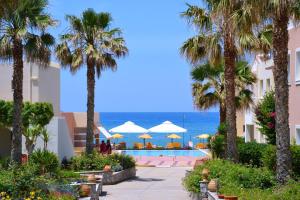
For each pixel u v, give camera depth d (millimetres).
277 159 17453
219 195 16984
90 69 32844
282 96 17328
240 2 18969
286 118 17328
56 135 32469
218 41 25297
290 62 28281
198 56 26672
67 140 34531
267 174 18469
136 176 35188
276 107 17438
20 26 24906
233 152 24531
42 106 32031
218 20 22625
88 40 33219
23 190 16719
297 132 27625
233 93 24656
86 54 32531
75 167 31625
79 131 50938
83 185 19953
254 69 40750
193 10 26000
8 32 25312
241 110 38812
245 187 18203
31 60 25828
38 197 15953
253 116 38281
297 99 27453
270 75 35438
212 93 39250
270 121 27688
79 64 32594
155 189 26891
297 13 18172
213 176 20922
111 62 33562
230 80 24594
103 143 39906
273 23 17438
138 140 96938
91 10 33219
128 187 28078
